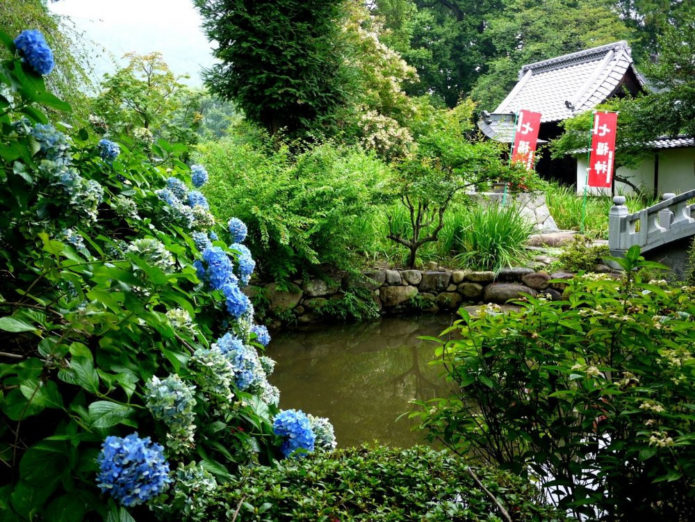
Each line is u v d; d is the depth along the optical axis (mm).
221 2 10258
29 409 1339
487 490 1729
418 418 4703
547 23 27859
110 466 1316
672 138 16641
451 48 30031
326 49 10586
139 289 1590
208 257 2213
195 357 1824
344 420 4672
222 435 1924
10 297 1673
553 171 20391
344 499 1624
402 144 13516
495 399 2367
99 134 2713
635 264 2174
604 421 2178
